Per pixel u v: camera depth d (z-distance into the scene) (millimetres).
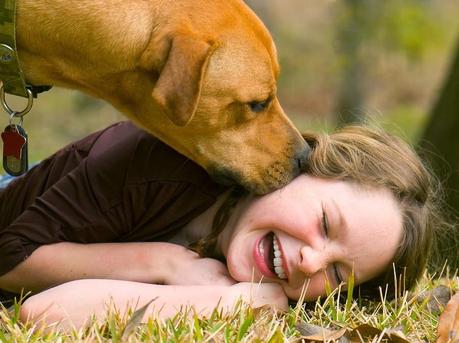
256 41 3555
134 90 3541
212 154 3592
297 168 3635
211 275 3467
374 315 3400
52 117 12547
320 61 13625
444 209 5301
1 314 3166
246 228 3484
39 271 3463
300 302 3334
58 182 3602
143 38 3428
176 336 2938
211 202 3611
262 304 3342
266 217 3441
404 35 10625
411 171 3699
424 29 10828
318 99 13469
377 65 14242
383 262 3564
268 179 3568
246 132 3605
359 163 3594
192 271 3473
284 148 3635
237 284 3379
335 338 3076
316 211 3410
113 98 3631
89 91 3668
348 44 10898
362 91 11648
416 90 14875
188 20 3428
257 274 3428
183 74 3229
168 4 3455
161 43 3369
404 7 10703
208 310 3250
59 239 3506
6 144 3627
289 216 3400
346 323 3297
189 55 3250
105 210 3535
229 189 3656
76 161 3811
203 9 3473
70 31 3469
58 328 3141
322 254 3381
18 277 3484
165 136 3611
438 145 6176
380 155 3682
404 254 3619
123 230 3604
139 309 2957
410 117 13266
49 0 3475
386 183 3600
